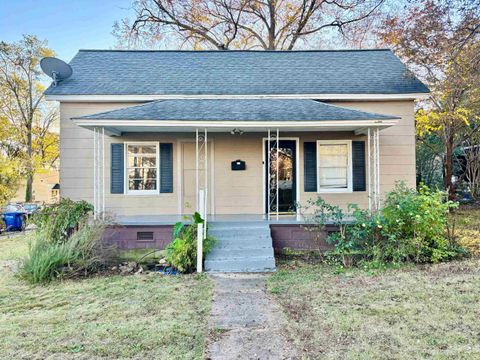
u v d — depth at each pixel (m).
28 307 4.86
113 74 10.45
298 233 8.29
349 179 9.88
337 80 10.27
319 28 22.16
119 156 9.65
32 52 22.36
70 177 9.53
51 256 6.39
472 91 12.48
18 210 14.96
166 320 4.27
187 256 6.88
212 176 10.03
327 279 6.05
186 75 10.66
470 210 14.09
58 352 3.44
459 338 3.60
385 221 7.04
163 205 9.80
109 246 7.45
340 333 3.79
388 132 9.87
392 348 3.42
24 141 23.02
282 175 10.06
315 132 9.91
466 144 17.02
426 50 11.12
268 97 9.73
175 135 9.87
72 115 9.57
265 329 3.93
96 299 5.18
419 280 5.73
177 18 22.05
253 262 6.91
